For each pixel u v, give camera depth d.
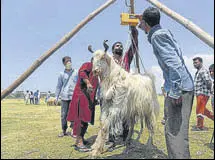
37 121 9.11
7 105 20.25
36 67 4.11
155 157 4.30
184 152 3.49
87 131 6.77
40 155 4.45
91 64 5.00
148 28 3.82
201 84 6.66
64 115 6.25
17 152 4.64
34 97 23.34
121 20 5.07
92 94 4.98
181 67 3.44
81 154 4.54
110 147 4.82
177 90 3.41
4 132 6.64
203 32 3.43
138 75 4.65
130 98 4.42
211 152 4.54
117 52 5.11
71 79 6.28
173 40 3.57
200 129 6.66
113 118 4.31
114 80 4.39
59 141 5.58
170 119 3.56
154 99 4.68
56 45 4.12
